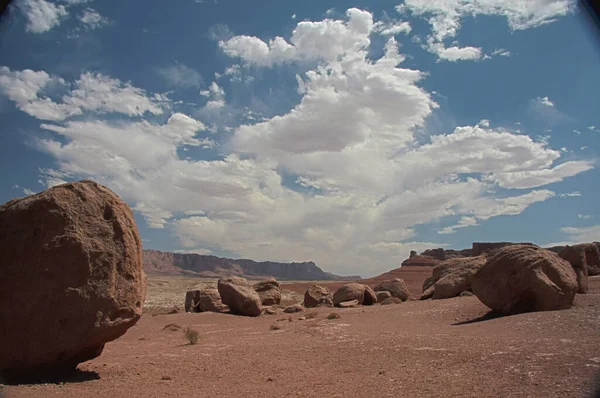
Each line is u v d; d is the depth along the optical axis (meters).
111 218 12.95
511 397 8.64
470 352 13.16
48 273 11.98
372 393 9.85
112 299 12.30
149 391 10.82
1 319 11.83
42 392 10.62
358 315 30.41
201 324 32.47
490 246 141.75
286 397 9.91
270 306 45.41
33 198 12.52
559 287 22.11
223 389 11.00
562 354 11.63
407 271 158.88
